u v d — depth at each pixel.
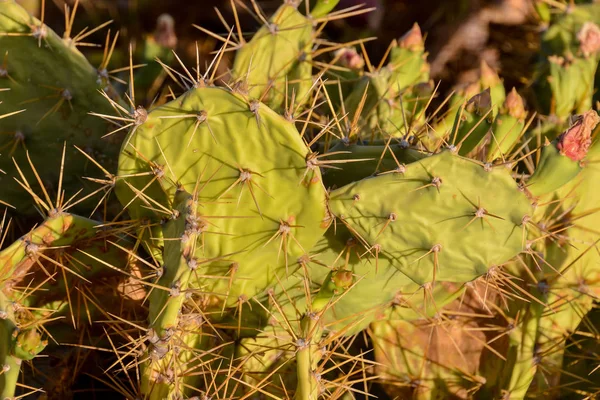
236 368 1.31
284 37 1.49
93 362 1.42
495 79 1.49
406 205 1.29
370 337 1.43
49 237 1.30
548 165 1.29
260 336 1.36
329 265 1.35
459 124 1.36
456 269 1.31
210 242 1.30
